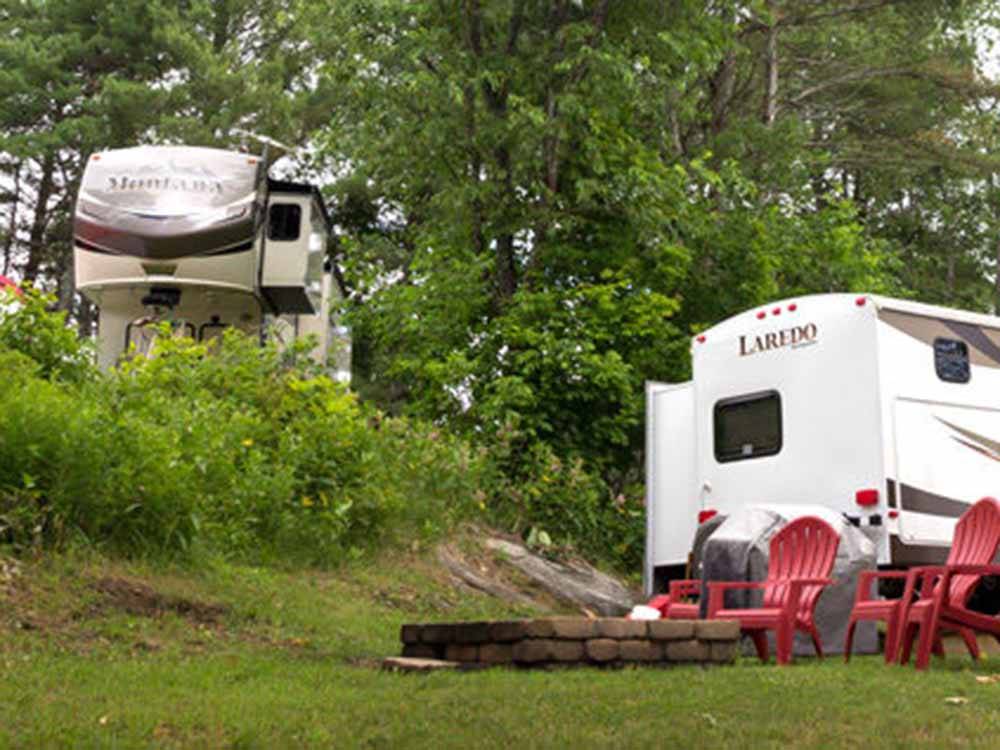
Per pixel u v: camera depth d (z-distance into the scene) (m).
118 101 33.97
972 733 5.36
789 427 12.77
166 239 17.12
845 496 12.13
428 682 6.99
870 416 12.06
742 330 13.48
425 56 17.67
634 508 17.05
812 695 6.41
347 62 18.22
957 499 12.30
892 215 35.31
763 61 26.89
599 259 18.69
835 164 30.59
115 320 17.98
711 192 21.77
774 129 24.91
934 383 12.44
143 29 36.06
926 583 8.88
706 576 10.45
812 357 12.66
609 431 17.34
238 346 13.99
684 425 14.77
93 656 7.29
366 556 12.17
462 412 17.36
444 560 13.06
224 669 7.17
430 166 18.62
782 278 21.44
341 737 5.19
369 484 12.30
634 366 18.00
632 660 7.74
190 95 35.25
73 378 11.59
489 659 7.79
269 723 5.45
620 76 17.64
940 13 27.95
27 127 36.62
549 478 15.60
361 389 29.72
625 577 15.90
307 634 9.10
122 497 9.39
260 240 17.95
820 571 9.09
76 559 8.92
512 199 18.14
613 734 5.27
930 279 34.56
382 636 9.56
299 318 19.78
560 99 17.39
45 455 9.16
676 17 18.66
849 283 21.19
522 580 13.60
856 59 28.69
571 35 17.69
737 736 5.22
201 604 8.99
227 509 10.81
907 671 8.00
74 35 35.97
